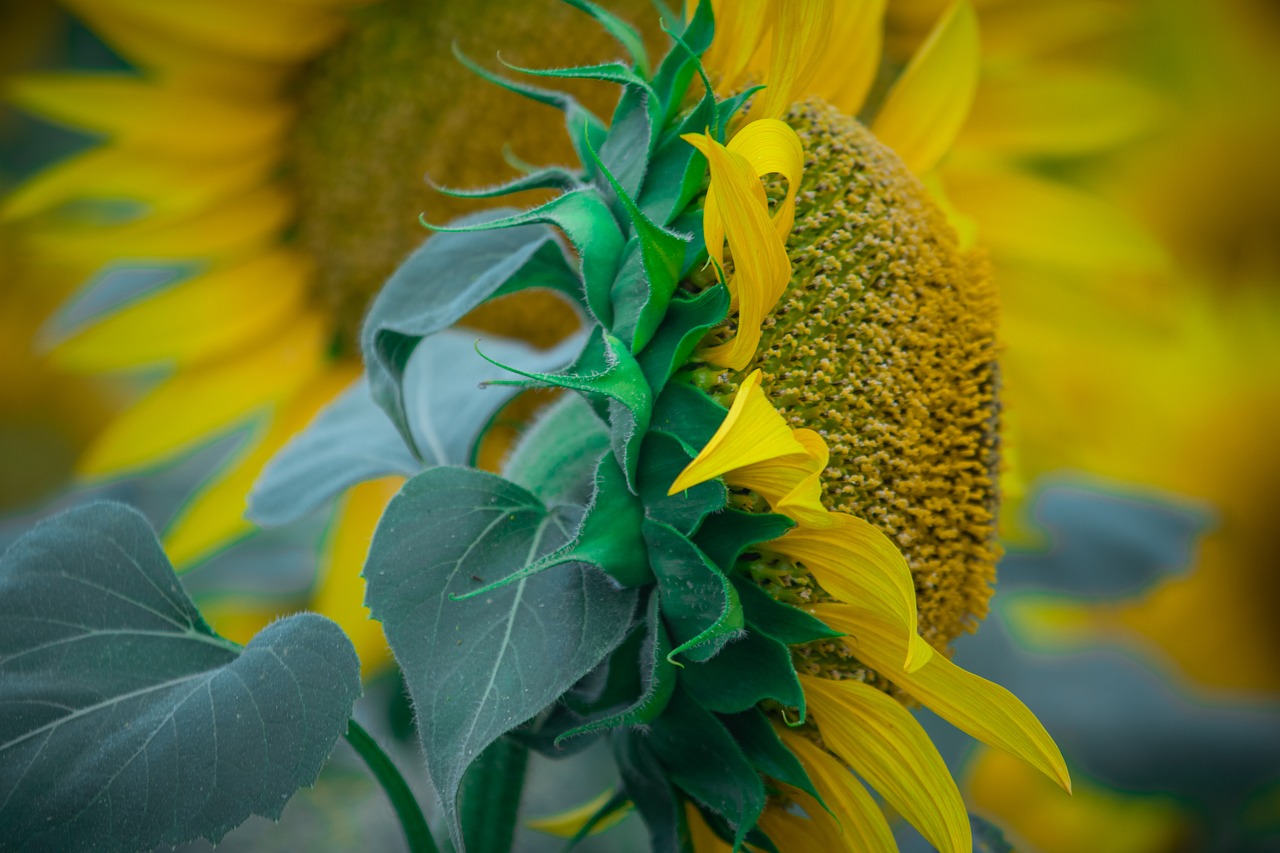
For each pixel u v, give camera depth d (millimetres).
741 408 685
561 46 1040
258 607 1087
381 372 770
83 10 1038
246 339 1098
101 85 1051
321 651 701
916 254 766
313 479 832
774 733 734
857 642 736
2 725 694
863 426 747
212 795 684
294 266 1099
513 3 1039
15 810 684
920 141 878
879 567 713
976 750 1078
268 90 1063
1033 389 1071
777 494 711
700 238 726
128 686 708
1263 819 1196
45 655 708
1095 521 1129
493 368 848
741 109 763
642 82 735
